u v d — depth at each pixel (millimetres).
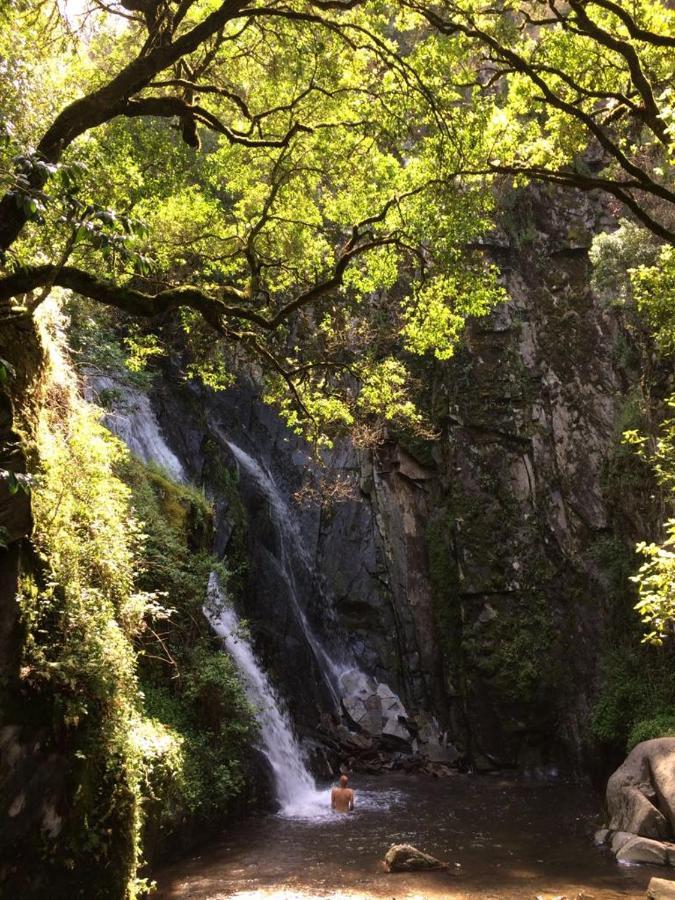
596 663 19109
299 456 22219
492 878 10219
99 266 9305
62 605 7535
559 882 10062
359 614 21328
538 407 21391
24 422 7559
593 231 22266
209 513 15562
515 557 20516
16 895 6488
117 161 10648
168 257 12688
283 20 10539
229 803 12508
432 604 21391
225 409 21281
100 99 7758
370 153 11484
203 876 10094
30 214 4566
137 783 8031
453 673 20500
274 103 11836
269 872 10289
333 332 17188
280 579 19609
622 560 19062
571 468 20672
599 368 21078
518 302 22188
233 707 13133
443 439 21891
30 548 7238
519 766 19031
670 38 8359
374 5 9703
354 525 21906
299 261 13312
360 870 10477
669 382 18703
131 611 9070
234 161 12508
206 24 8023
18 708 6734
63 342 9773
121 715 7891
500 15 9898
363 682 20156
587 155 22562
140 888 8023
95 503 8711
